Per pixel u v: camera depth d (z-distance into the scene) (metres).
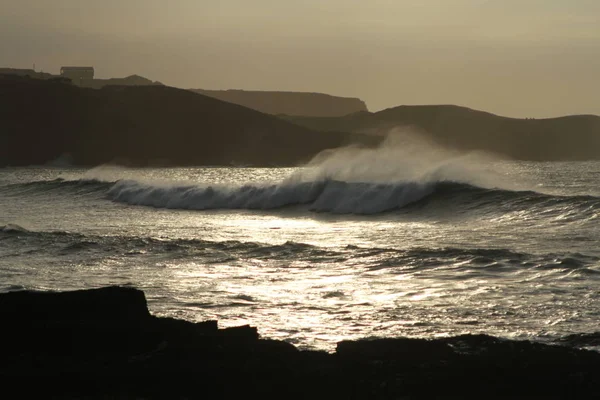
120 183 164.75
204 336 39.47
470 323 51.25
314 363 37.56
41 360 37.78
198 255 80.19
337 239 93.38
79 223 118.56
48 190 178.75
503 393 35.22
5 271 73.06
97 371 36.41
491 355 37.81
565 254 73.50
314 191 134.75
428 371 36.53
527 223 101.38
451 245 84.69
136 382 36.06
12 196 173.38
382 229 103.50
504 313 53.56
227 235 99.62
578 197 111.44
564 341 45.62
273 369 36.75
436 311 54.81
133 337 39.09
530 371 36.59
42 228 111.88
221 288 64.38
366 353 38.25
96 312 41.22
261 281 67.31
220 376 36.28
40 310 41.12
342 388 35.75
